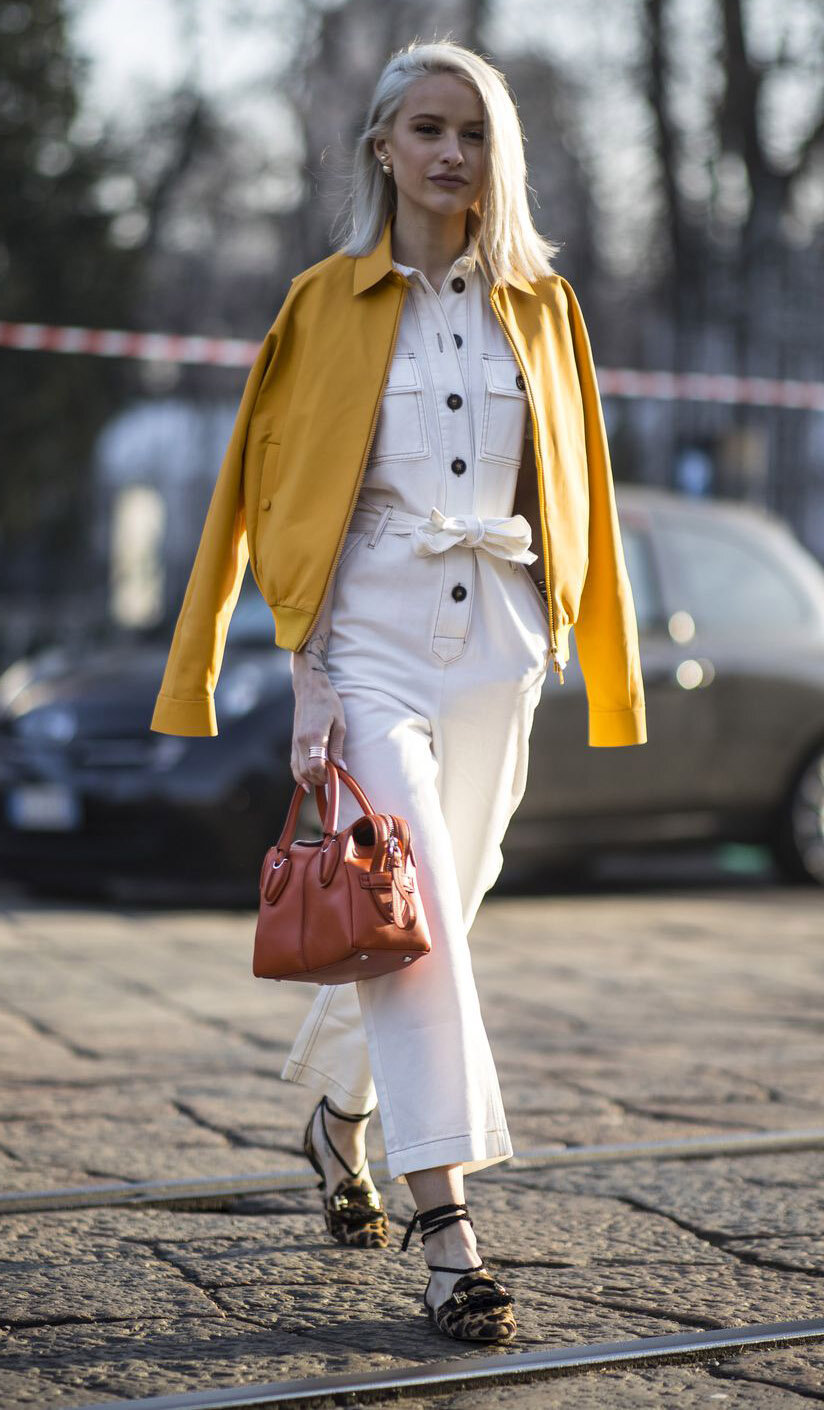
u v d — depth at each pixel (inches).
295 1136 223.8
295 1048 178.9
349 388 163.3
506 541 163.2
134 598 1473.9
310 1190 201.0
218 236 1203.9
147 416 1445.6
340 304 166.2
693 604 473.4
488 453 164.4
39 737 446.3
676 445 791.7
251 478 171.0
